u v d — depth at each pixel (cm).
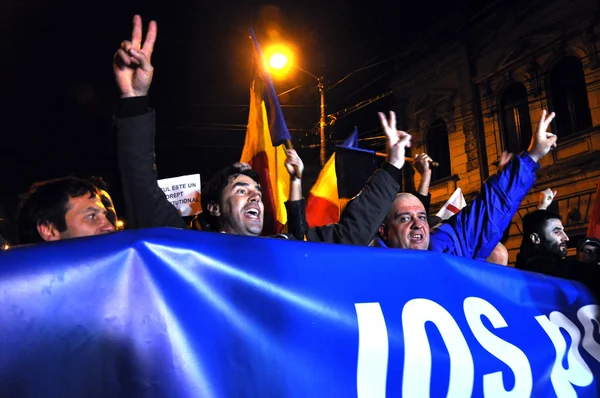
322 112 1235
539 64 1277
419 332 148
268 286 130
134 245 115
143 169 179
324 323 134
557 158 1246
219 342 118
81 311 108
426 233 264
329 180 377
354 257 150
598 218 420
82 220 175
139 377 108
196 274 121
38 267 107
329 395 127
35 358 103
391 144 233
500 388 156
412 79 1586
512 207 281
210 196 241
